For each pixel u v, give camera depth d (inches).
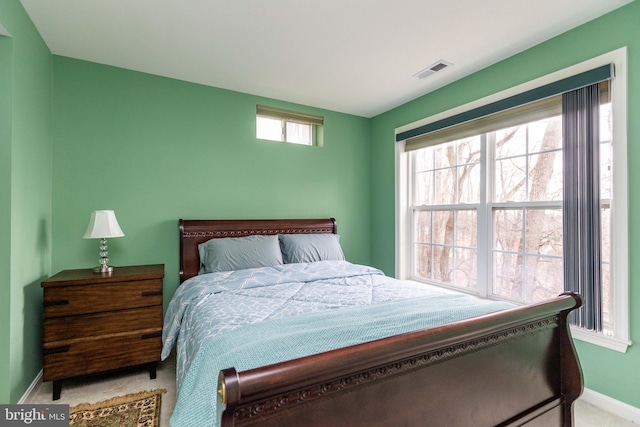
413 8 72.6
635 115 69.5
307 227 134.1
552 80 83.3
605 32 73.7
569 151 79.7
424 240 131.3
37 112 82.9
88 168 99.1
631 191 70.1
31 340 79.2
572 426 56.4
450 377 44.7
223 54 94.4
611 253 73.2
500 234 102.2
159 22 78.3
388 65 100.3
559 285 87.1
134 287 85.9
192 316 71.2
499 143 102.9
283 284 91.5
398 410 40.1
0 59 66.2
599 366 75.0
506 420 50.4
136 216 105.7
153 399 77.4
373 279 98.8
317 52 93.0
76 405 74.6
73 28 81.0
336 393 35.7
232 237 117.9
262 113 127.6
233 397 27.9
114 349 83.2
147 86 107.3
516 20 76.7
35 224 82.0
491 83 99.5
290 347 42.9
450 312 55.7
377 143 149.1
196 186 115.2
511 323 48.1
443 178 123.0
